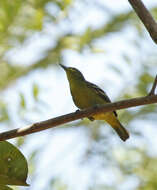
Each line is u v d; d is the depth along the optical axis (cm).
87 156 1487
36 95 1093
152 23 711
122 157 1474
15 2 1366
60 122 675
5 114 1234
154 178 1440
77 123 1623
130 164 1467
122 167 1457
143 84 1551
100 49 1614
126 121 1536
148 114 1561
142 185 1428
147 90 1545
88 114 687
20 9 1389
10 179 651
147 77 1558
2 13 1369
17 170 653
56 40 1738
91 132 1600
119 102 689
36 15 1412
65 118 677
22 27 1455
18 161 655
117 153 1483
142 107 1580
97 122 1625
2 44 1561
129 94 1549
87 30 1717
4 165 652
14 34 1507
